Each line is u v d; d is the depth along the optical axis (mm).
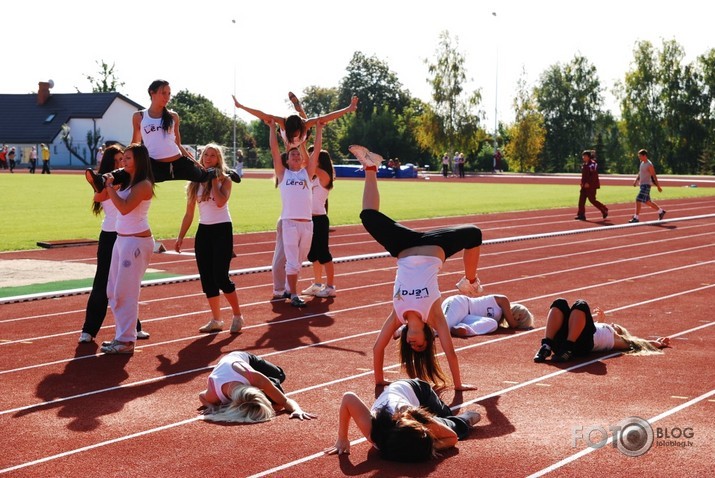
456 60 84250
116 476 5301
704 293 12438
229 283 9742
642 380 7562
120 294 8734
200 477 5273
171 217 25219
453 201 34000
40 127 78688
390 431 5516
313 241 12180
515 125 91125
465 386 7285
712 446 5734
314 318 10656
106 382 7668
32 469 5438
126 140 80812
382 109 107562
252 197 35375
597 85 107125
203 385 7559
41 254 17203
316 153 11477
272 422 6430
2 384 7605
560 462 5457
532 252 17766
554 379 7633
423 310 7094
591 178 25906
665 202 34312
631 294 12367
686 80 93562
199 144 101250
